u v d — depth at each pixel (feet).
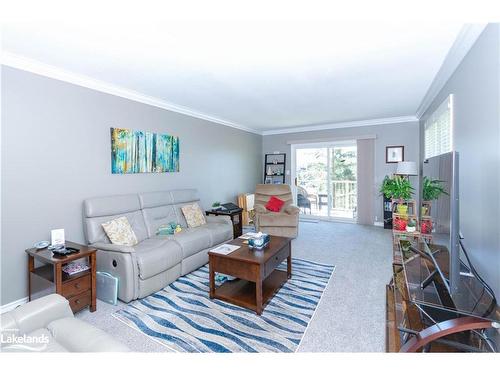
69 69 7.81
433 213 6.27
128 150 10.03
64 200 8.02
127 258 7.02
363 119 16.07
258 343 5.43
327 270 9.36
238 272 6.88
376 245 12.42
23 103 7.06
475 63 5.96
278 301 7.19
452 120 7.79
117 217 8.94
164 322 6.24
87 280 6.73
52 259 6.16
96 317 6.48
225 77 8.61
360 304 6.95
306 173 19.65
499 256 4.77
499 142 4.76
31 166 7.25
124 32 5.70
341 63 7.55
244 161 18.39
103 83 8.97
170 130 12.12
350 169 17.94
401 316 5.95
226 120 15.99
